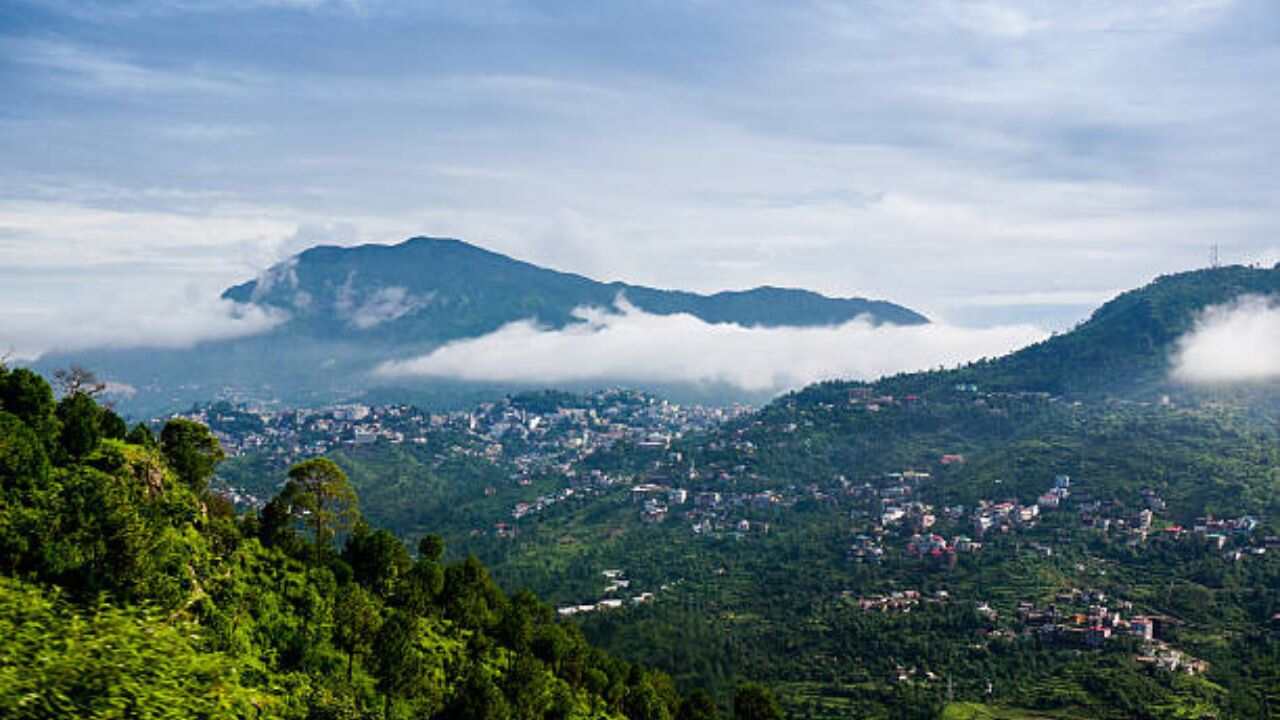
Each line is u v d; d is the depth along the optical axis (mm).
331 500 84500
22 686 24109
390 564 79000
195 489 75062
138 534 45250
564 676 86062
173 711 25641
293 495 81938
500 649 80562
